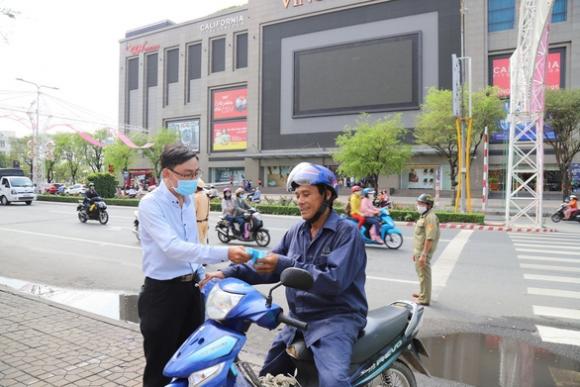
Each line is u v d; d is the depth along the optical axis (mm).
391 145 28625
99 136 53312
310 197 2369
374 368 2439
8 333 4422
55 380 3410
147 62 55750
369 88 38094
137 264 8766
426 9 35844
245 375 2020
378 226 11250
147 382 2729
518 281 7453
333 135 40094
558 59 32062
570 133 27234
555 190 31453
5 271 8117
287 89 42656
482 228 16438
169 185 2713
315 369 2270
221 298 2014
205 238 7363
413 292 6695
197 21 50781
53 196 31453
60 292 6668
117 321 4828
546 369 3980
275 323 2068
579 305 6000
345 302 2324
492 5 34125
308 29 41438
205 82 49875
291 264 2324
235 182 47875
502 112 26672
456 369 3977
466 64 32938
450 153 29203
